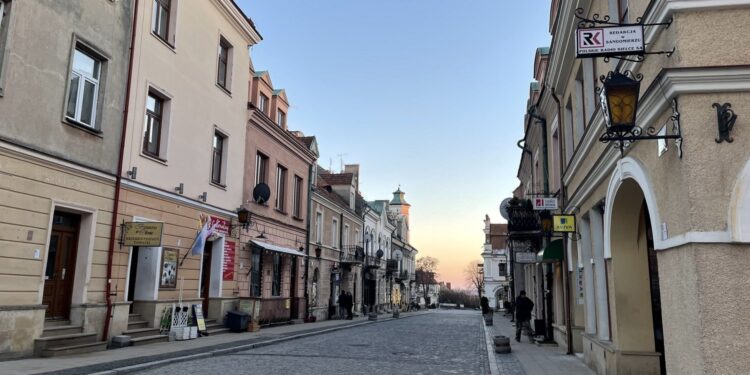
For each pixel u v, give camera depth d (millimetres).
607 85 5797
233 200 20422
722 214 5227
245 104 21531
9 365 9734
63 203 12047
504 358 13758
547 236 17172
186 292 16812
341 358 13336
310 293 29828
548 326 18172
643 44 6016
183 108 17047
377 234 48719
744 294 5090
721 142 5324
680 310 5645
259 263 22969
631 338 8891
